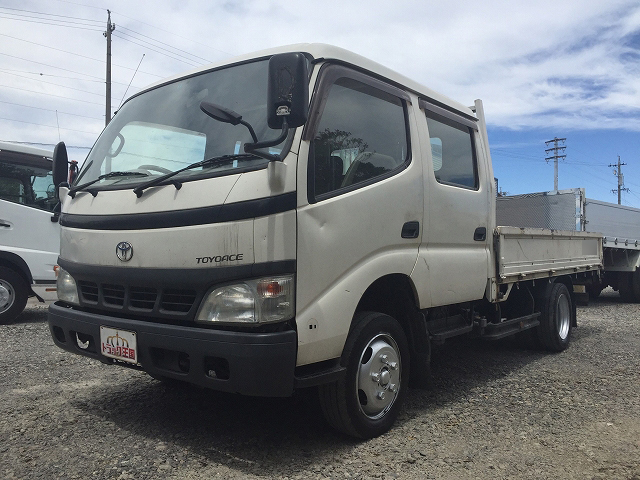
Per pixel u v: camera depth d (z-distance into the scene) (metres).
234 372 2.94
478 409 4.41
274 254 2.99
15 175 8.18
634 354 6.64
